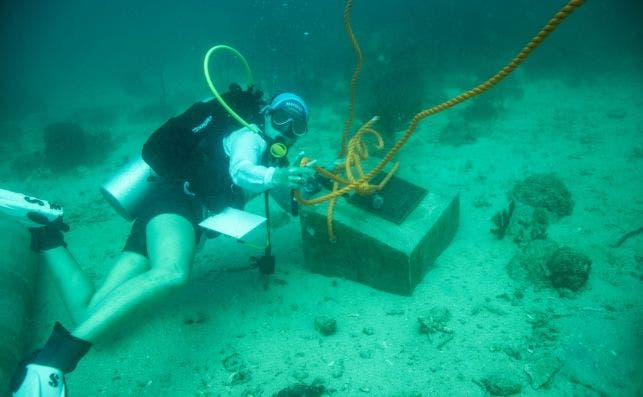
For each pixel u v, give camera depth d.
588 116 7.83
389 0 26.27
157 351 3.25
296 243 4.54
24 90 18.42
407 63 12.02
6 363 2.89
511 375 2.67
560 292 3.30
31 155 9.33
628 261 3.59
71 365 2.31
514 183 5.46
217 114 2.97
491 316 3.19
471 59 13.62
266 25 18.12
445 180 5.85
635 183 4.97
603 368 2.64
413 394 2.63
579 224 4.28
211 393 2.82
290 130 2.95
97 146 9.27
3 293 3.41
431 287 3.56
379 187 3.53
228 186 3.03
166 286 2.52
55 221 3.06
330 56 15.45
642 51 12.41
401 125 7.43
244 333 3.33
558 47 13.39
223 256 4.45
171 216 2.83
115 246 5.04
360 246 3.45
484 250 4.01
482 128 7.75
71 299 3.00
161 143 2.82
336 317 3.38
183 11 50.84
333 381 2.80
